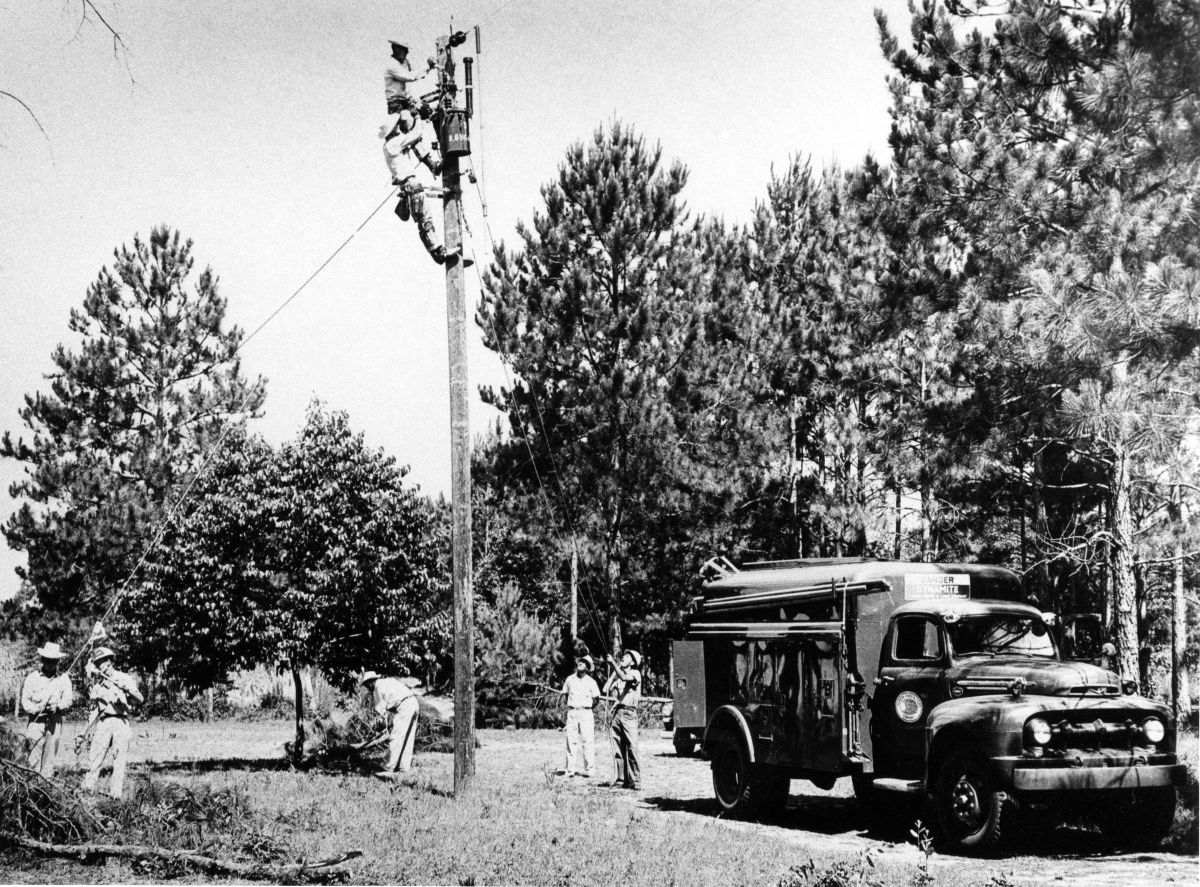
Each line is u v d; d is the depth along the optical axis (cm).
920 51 1825
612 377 3225
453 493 1555
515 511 3538
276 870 908
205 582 1914
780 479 3641
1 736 1206
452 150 1531
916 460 1758
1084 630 1739
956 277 1761
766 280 3984
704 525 3444
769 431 3447
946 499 3058
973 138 1644
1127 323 1222
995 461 1708
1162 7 1367
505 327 3422
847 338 3014
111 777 1307
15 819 989
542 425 3384
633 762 1766
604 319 3309
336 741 2222
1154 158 1405
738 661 1441
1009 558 3109
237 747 2588
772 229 4075
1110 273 1275
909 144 1803
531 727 3312
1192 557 2027
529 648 3378
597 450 3328
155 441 4050
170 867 930
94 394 4072
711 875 931
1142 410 1242
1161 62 1368
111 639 1970
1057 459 2795
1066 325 1283
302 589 1941
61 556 3656
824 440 3553
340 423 2027
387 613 1967
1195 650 3572
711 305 3538
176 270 4228
